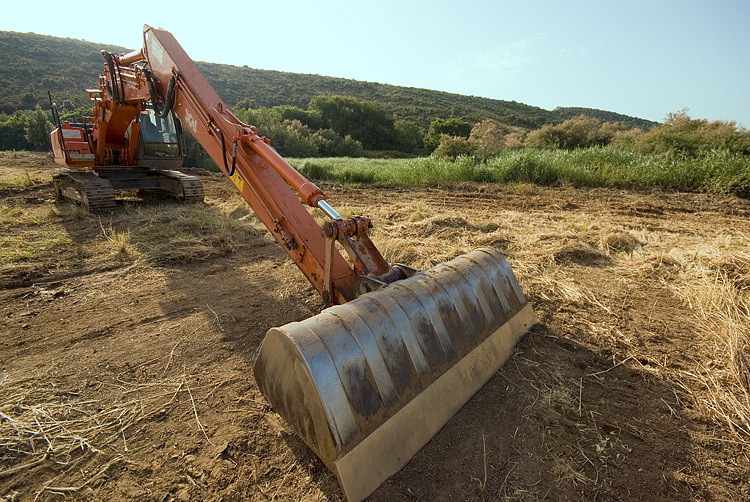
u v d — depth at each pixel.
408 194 12.08
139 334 3.77
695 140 16.12
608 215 8.82
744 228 7.45
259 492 2.16
